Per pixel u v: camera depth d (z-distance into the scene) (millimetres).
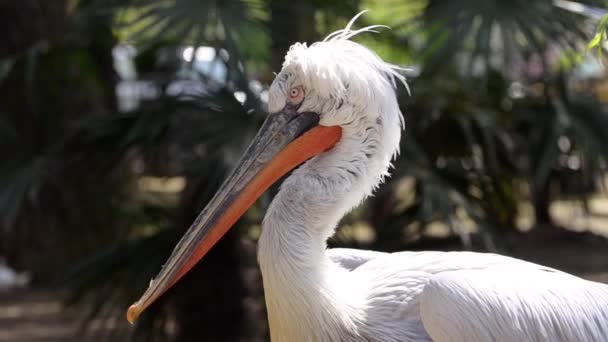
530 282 6441
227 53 9266
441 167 11422
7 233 15664
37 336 13844
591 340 6426
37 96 13008
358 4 11086
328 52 6473
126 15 10992
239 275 11219
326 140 6488
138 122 10609
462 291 6129
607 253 19688
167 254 10727
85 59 12898
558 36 10016
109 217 14078
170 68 11797
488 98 12484
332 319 6180
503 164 12273
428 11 10609
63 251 15773
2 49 16891
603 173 15352
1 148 12766
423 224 10516
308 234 6246
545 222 21922
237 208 6441
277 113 6531
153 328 10938
